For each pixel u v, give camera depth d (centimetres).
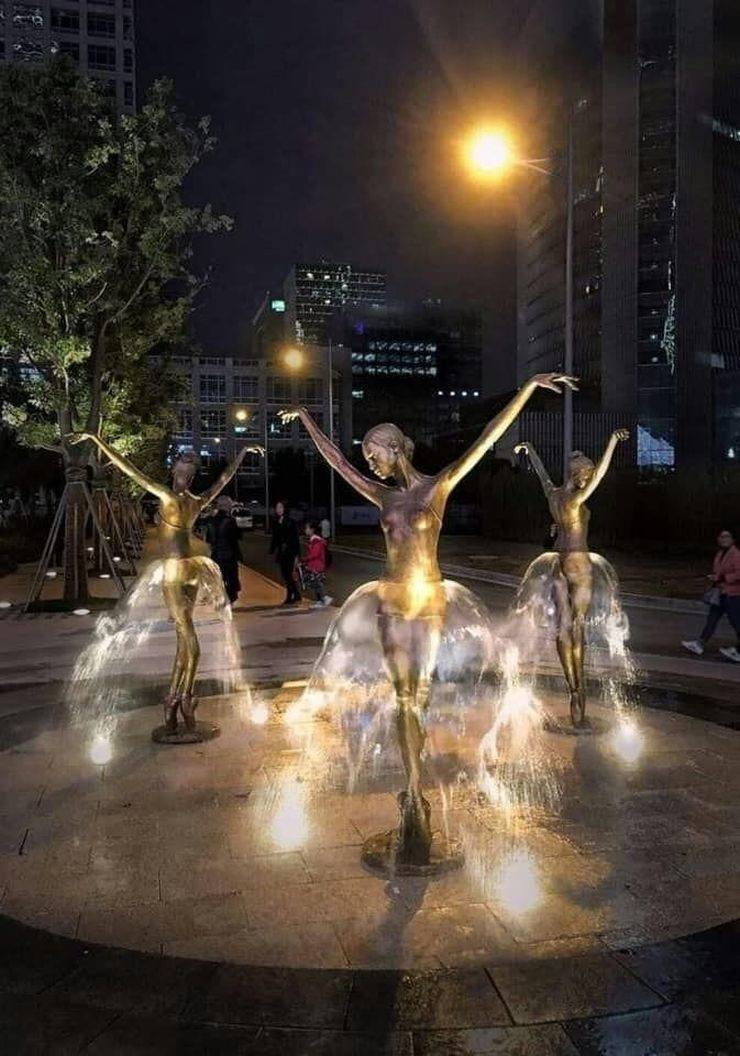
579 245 8294
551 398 6862
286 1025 346
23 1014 355
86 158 1650
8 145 1661
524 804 583
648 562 3231
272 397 11400
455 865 485
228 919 430
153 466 3841
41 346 1675
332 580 2559
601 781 630
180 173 1731
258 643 1304
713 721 812
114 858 503
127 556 2577
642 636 1449
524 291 9738
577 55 8219
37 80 1670
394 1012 354
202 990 370
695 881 470
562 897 452
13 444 3678
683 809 575
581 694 768
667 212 7338
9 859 503
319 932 417
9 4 8731
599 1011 353
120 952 401
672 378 7344
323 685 975
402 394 16000
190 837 532
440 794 603
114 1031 343
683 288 7338
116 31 9056
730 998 362
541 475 809
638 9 7356
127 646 1295
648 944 406
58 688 984
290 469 9025
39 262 1616
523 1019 349
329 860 497
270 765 673
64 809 582
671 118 7312
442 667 1080
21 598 1962
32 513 4744
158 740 739
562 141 8431
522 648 1242
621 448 5884
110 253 1673
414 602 502
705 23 7344
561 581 773
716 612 1248
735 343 7631
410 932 416
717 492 3519
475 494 6231
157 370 2306
